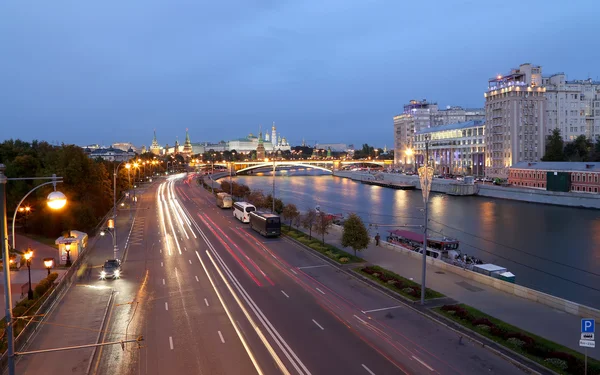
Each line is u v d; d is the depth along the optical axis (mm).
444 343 31391
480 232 96500
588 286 58938
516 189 154000
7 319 19688
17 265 53719
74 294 43594
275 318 36438
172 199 139125
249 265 55094
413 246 70438
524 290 40938
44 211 73750
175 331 33875
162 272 52000
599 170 134375
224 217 100625
